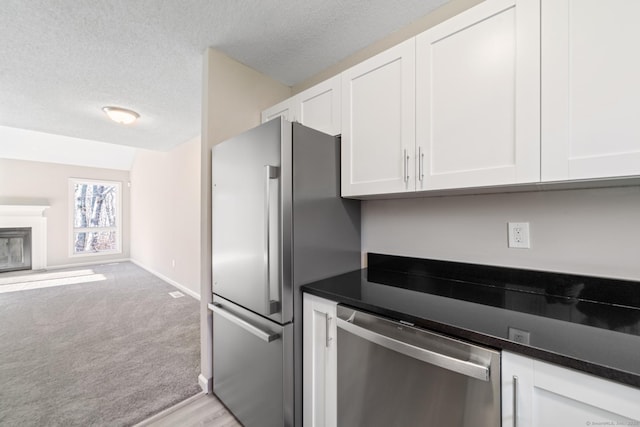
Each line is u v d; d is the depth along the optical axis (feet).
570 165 2.83
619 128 2.61
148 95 8.14
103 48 5.86
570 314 3.13
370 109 4.51
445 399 2.88
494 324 2.85
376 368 3.46
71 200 20.29
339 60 6.42
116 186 22.27
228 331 5.29
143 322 9.91
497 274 4.33
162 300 12.38
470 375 2.65
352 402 3.73
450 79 3.65
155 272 17.48
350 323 3.69
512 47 3.18
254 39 5.65
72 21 5.01
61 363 7.16
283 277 4.16
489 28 3.34
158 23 5.13
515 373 2.47
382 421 3.41
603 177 2.70
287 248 4.22
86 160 20.15
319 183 4.76
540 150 3.00
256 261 4.47
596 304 3.48
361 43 5.85
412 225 5.30
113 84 7.45
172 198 15.02
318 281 4.71
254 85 6.73
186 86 7.59
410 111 4.02
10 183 18.03
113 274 17.58
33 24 5.08
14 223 18.07
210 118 5.87
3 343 8.27
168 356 7.55
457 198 4.78
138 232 20.76
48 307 11.44
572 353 2.24
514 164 3.16
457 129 3.59
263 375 4.49
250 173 4.61
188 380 6.44
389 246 5.57
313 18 5.10
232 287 5.08
